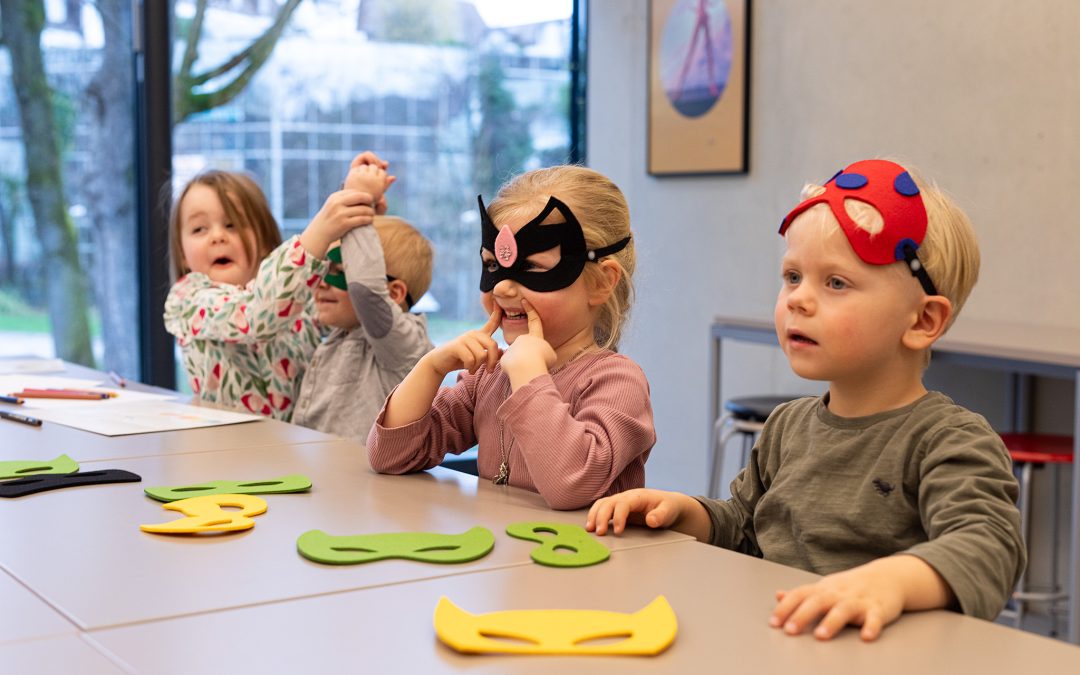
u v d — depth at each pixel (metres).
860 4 3.29
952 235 1.11
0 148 3.72
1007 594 0.91
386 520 1.10
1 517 1.10
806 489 1.16
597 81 4.34
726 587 0.89
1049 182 2.83
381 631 0.78
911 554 0.88
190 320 2.12
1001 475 1.01
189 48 3.88
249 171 3.99
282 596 0.85
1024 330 2.66
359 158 1.97
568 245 1.33
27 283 3.79
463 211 4.29
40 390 1.99
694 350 3.93
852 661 0.73
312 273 1.94
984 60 2.97
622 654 0.74
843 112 3.36
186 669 0.70
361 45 4.09
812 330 1.09
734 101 3.68
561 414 1.20
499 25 4.29
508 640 0.77
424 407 1.36
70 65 3.78
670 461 4.05
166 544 1.00
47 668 0.70
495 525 1.09
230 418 1.74
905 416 1.11
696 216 3.91
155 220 3.85
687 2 3.84
